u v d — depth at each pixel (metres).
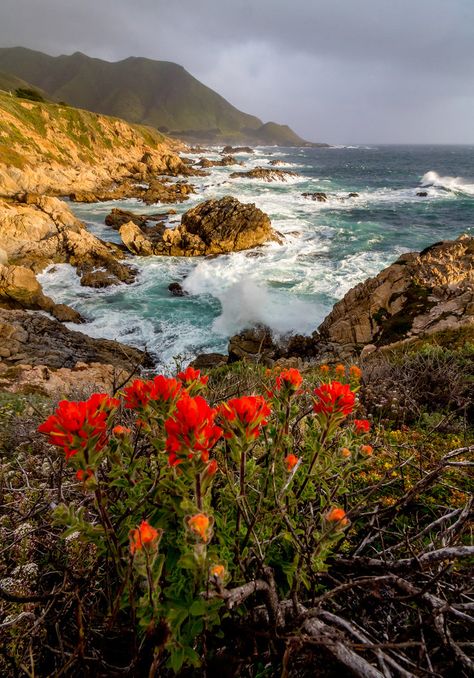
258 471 1.87
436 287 11.96
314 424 2.05
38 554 2.00
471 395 4.99
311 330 16.23
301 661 1.24
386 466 3.30
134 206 43.75
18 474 2.89
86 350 14.10
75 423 1.22
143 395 1.54
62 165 51.69
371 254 25.94
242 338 15.28
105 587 1.66
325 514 1.40
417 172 83.56
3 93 70.06
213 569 1.14
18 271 18.23
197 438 1.12
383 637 1.47
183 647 1.19
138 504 1.48
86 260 24.50
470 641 1.44
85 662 1.21
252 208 28.44
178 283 22.33
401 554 2.16
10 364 11.75
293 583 1.47
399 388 5.18
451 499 2.80
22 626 1.55
